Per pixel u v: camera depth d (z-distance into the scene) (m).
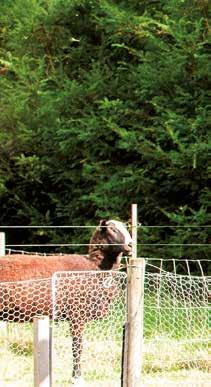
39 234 25.83
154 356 13.24
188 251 21.73
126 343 9.72
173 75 22.53
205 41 21.89
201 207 21.66
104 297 12.58
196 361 13.22
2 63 28.38
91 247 13.30
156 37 24.00
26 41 27.62
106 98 23.09
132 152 23.91
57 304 12.23
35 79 26.28
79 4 26.77
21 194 27.36
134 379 9.66
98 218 24.53
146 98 23.52
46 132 25.72
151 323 14.17
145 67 23.11
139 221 23.50
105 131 23.78
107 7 24.17
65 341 12.93
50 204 27.25
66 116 25.28
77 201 25.42
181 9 22.81
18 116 26.67
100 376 12.20
